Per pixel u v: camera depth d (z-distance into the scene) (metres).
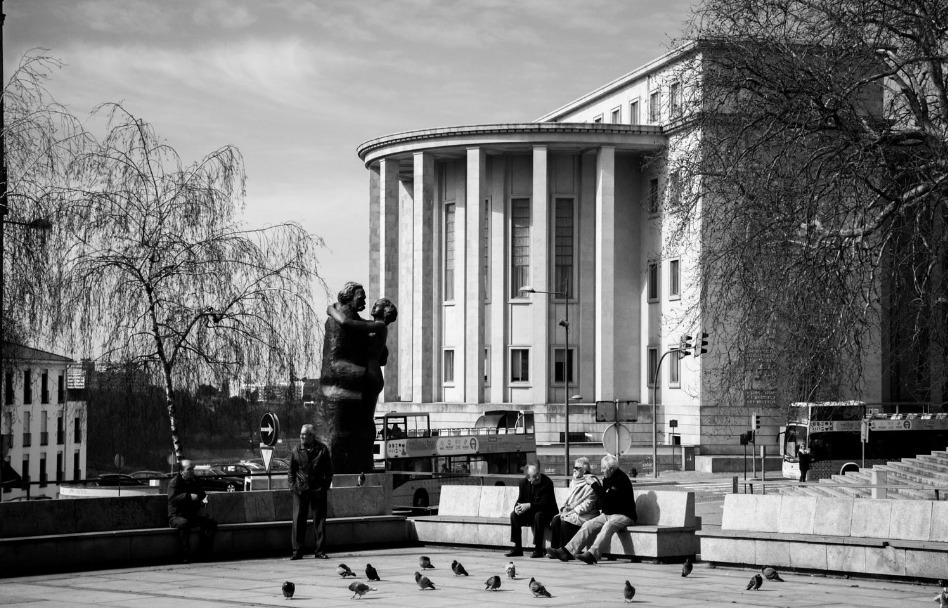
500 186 87.69
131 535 21.77
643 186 87.06
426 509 38.69
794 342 30.50
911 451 61.81
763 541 20.69
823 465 61.41
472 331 84.94
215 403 37.06
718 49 32.12
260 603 16.06
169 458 43.66
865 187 29.34
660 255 40.06
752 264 31.08
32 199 32.91
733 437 76.56
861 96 31.12
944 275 30.95
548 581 18.80
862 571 19.53
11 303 32.62
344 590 17.64
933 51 29.11
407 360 92.38
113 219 34.50
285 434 38.00
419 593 17.17
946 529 19.50
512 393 86.75
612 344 84.25
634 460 72.69
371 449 30.34
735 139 31.78
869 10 29.34
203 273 35.44
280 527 23.95
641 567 21.14
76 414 37.28
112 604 16.03
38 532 21.00
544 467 71.31
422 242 87.06
